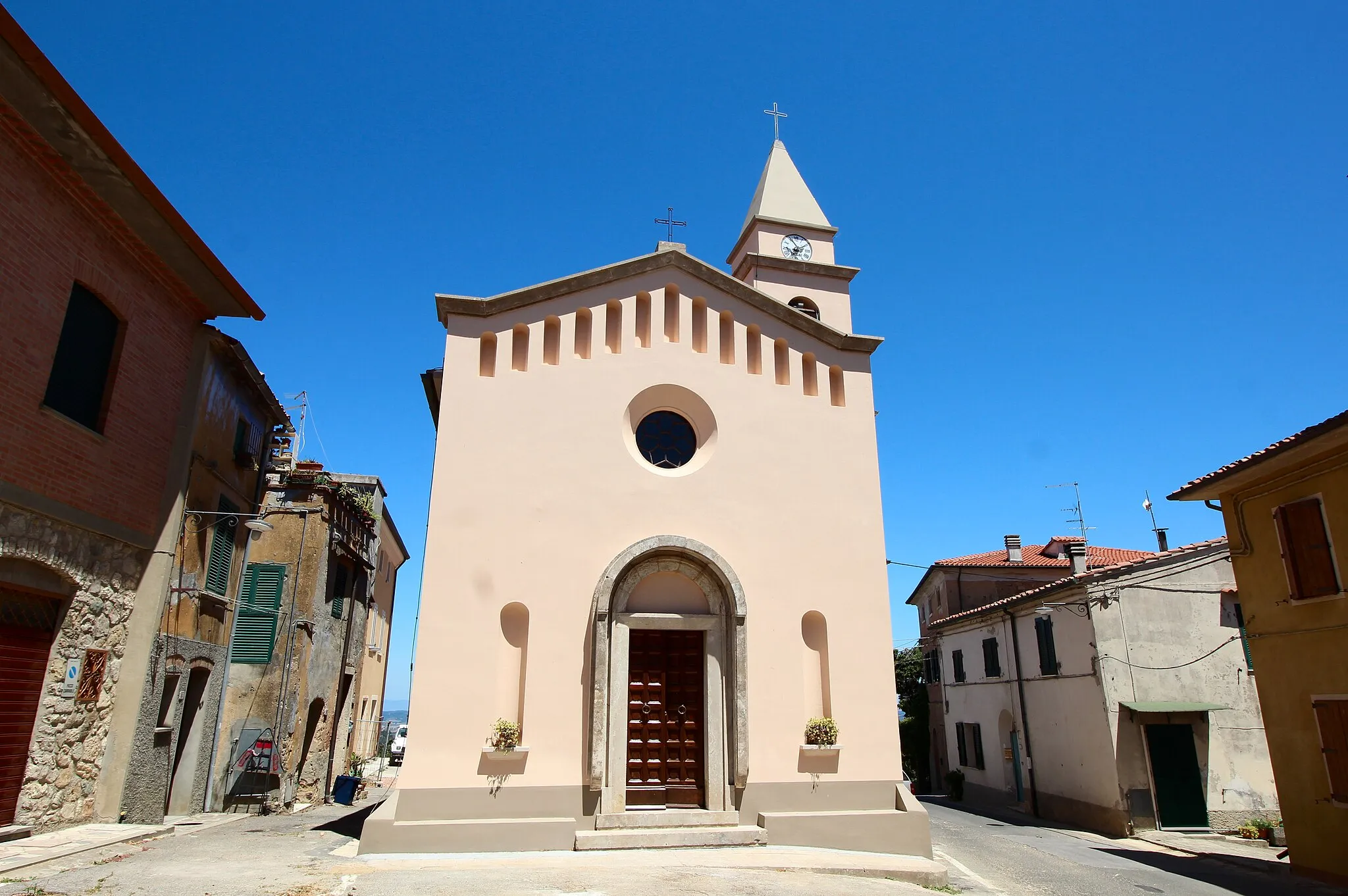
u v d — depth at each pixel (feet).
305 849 37.55
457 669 39.11
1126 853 57.36
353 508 71.61
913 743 125.39
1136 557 107.55
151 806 43.55
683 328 47.67
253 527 45.21
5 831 32.45
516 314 45.19
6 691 32.78
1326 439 43.29
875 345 50.44
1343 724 43.50
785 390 48.39
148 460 41.98
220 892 27.27
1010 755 87.86
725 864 35.37
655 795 40.98
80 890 26.43
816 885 32.27
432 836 36.68
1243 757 67.31
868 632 45.19
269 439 58.65
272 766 56.54
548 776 38.81
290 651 59.21
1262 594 49.49
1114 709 67.72
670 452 46.70
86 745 38.01
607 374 45.55
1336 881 43.45
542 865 33.99
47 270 34.12
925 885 36.83
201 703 52.70
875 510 47.55
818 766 42.34
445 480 41.50
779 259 70.95
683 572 43.45
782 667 43.29
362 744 86.43
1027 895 38.75
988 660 93.15
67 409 36.04
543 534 41.93
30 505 32.89
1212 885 44.11
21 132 31.99
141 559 42.04
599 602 40.75
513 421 43.24
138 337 40.88
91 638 37.96
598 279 46.55
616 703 40.68
